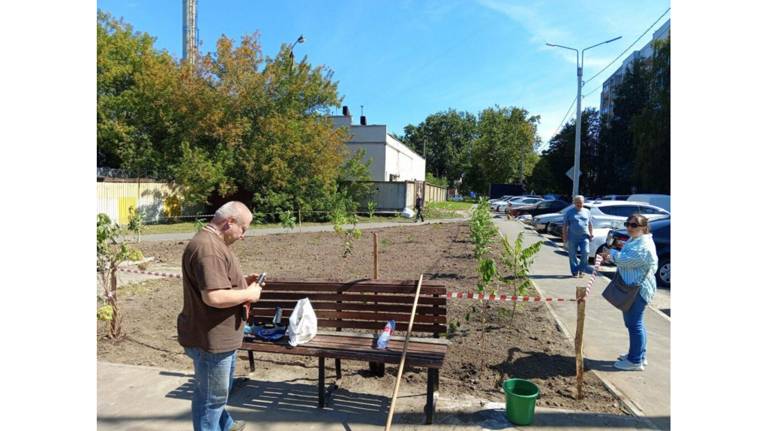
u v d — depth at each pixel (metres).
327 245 14.08
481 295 5.21
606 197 22.75
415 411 3.60
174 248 13.20
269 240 15.59
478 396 3.91
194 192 24.36
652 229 9.44
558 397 3.91
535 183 55.31
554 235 17.45
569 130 45.78
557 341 5.23
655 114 31.25
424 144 79.38
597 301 7.21
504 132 66.69
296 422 3.45
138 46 29.64
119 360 4.61
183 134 25.05
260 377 4.27
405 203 30.81
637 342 4.50
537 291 7.74
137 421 3.45
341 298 4.27
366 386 4.07
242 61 25.20
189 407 3.67
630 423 3.40
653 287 4.48
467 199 69.19
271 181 25.39
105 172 25.22
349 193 30.30
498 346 4.99
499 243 14.28
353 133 33.34
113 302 5.16
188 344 2.86
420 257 11.22
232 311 2.89
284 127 25.02
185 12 26.92
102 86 26.91
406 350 3.63
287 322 4.34
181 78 24.97
